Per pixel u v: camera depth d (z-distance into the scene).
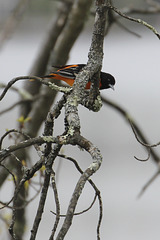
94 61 4.82
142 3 16.36
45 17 19.17
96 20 4.71
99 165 3.49
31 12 15.84
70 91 4.48
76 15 9.29
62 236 3.08
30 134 9.55
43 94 9.61
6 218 7.79
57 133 17.89
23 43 23.41
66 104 4.33
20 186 4.34
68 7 10.66
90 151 3.66
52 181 4.11
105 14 4.64
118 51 27.45
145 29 26.03
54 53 9.73
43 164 4.19
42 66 10.94
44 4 15.43
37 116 9.59
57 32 10.70
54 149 4.14
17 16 10.03
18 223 8.81
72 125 3.95
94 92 5.17
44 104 9.60
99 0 4.54
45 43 10.84
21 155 8.20
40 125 9.70
